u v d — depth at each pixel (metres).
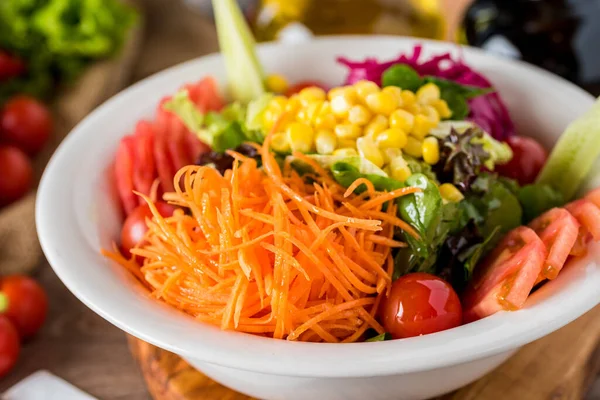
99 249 0.43
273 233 0.39
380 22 0.62
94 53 0.66
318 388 0.39
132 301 0.39
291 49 0.54
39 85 0.65
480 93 0.47
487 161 0.45
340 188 0.42
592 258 0.40
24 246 0.53
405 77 0.47
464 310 0.42
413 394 0.41
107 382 0.48
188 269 0.40
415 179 0.41
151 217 0.44
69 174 0.45
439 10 0.64
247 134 0.47
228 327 0.38
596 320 0.46
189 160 0.48
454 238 0.43
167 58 0.72
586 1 0.56
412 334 0.40
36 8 0.66
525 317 0.38
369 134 0.43
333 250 0.39
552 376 0.44
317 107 0.43
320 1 0.62
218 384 0.44
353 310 0.40
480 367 0.41
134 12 0.69
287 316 0.39
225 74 0.52
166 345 0.37
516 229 0.42
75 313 0.52
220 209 0.40
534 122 0.51
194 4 0.82
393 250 0.42
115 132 0.48
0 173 0.58
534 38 0.56
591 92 0.56
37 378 0.47
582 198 0.44
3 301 0.49
